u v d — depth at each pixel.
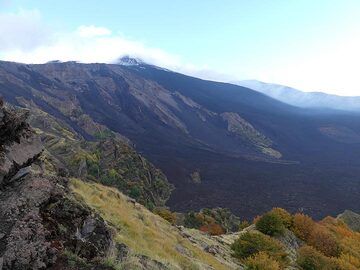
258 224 71.19
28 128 16.86
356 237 95.12
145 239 26.62
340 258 68.31
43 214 13.44
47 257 12.05
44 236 12.34
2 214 12.46
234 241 58.19
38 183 14.34
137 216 34.41
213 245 51.44
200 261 31.59
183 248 33.06
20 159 15.23
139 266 17.30
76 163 187.75
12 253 11.25
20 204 12.99
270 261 47.81
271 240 57.69
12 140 15.59
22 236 11.79
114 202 32.72
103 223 15.89
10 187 14.13
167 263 21.33
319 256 60.00
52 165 27.84
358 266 66.75
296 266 59.00
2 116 15.25
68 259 12.85
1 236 11.66
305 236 74.50
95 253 14.27
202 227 127.75
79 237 14.21
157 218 45.34
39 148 16.75
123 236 23.20
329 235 74.56
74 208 14.96
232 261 48.28
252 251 53.44
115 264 14.46
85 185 32.44
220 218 169.75
